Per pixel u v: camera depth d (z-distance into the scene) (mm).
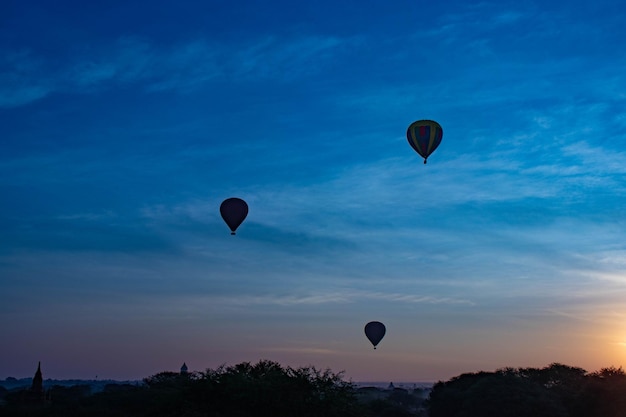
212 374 55000
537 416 93438
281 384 52469
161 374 88125
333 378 54531
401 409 110188
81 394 105750
